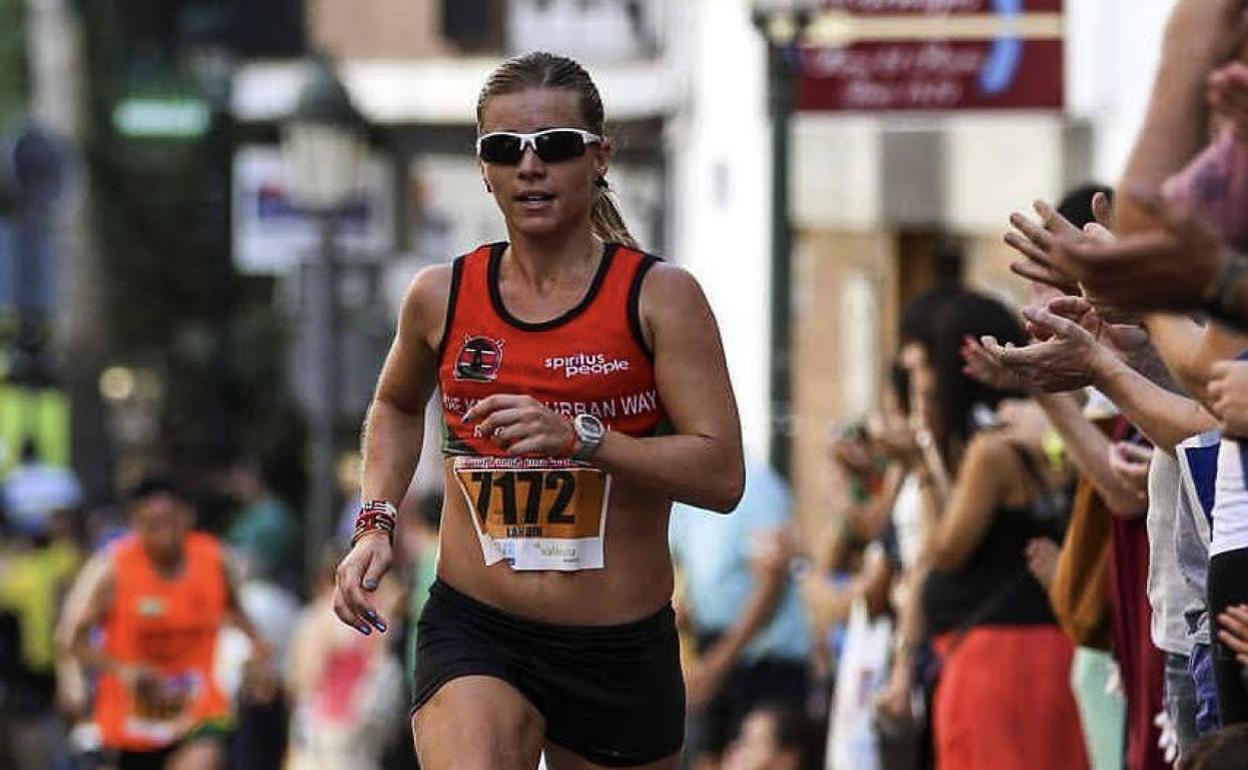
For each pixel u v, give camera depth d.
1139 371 15.16
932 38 31.44
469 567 14.96
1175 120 10.22
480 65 63.31
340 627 31.94
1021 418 19.66
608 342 14.55
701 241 51.19
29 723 45.81
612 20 58.31
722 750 28.23
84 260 82.06
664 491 14.38
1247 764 11.55
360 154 44.44
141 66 52.50
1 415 67.88
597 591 14.84
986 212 35.03
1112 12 30.20
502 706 14.73
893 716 22.23
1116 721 18.12
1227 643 12.42
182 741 32.78
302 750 32.31
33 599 45.72
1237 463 12.52
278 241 52.72
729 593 27.98
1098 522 16.97
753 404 43.84
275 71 64.81
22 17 90.94
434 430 48.44
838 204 40.53
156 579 32.66
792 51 31.38
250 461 66.19
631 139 57.66
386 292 58.97
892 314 40.09
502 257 14.80
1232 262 9.35
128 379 86.56
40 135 72.06
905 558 22.95
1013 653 19.58
